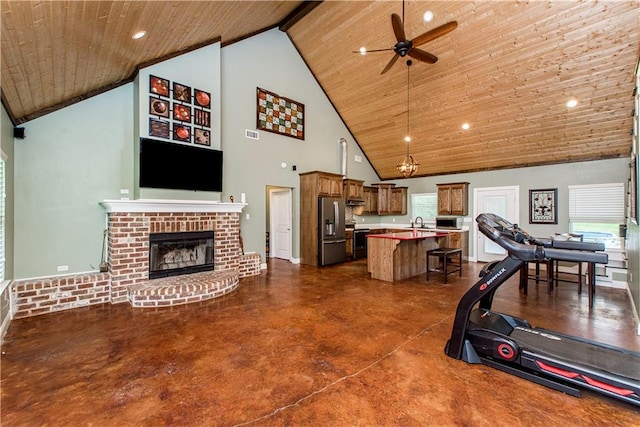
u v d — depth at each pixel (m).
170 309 3.67
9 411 1.78
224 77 5.61
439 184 7.88
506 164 6.86
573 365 1.98
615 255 4.83
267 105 6.34
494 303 3.92
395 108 6.84
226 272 4.85
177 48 4.50
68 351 2.55
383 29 5.35
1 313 2.88
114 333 2.93
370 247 5.50
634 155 3.73
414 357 2.45
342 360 2.40
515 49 4.61
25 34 2.21
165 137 4.52
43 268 3.83
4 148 3.14
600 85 4.54
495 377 2.16
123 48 3.51
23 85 2.96
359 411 1.79
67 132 4.00
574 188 6.05
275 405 1.84
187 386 2.04
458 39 4.83
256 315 3.45
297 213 7.04
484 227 2.55
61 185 3.96
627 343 2.70
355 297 4.19
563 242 2.97
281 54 6.60
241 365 2.32
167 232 4.43
